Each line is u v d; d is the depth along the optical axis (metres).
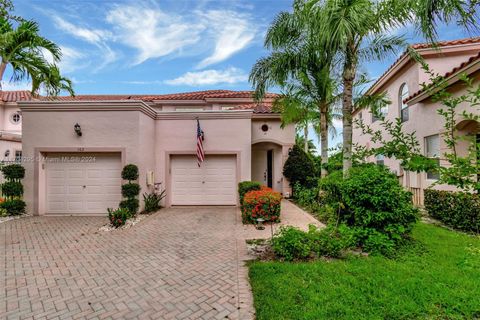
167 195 11.64
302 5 8.64
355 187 5.75
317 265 4.64
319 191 10.09
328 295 3.60
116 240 6.68
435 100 3.28
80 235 7.15
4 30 8.85
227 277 4.48
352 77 8.53
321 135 10.88
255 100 11.19
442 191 7.76
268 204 8.27
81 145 10.05
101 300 3.79
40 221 8.90
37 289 4.12
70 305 3.68
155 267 4.93
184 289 4.09
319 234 5.39
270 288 3.86
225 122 11.85
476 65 6.54
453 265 4.51
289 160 13.50
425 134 9.85
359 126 4.29
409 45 8.39
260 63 10.52
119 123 10.06
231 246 6.16
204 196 11.93
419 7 4.64
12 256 5.54
